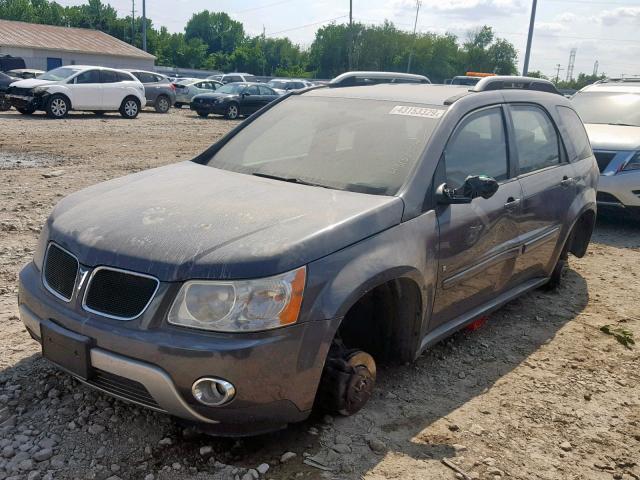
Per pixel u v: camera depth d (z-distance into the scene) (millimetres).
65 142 13766
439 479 2920
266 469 2879
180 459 2922
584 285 5887
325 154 3896
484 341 4520
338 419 3328
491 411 3562
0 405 3264
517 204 4258
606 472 3088
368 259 3053
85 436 3047
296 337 2754
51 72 20734
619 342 4641
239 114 24578
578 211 5164
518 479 2975
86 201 3418
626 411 3676
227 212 3105
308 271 2805
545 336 4676
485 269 4047
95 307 2834
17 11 104062
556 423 3490
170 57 103938
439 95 4250
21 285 3240
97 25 97438
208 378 2627
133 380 2719
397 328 3557
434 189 3568
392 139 3814
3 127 15984
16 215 7066
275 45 116125
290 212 3129
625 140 7914
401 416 3426
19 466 2799
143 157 12164
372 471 2938
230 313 2658
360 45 95750
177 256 2740
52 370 3619
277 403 2783
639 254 7082
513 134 4445
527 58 31625
